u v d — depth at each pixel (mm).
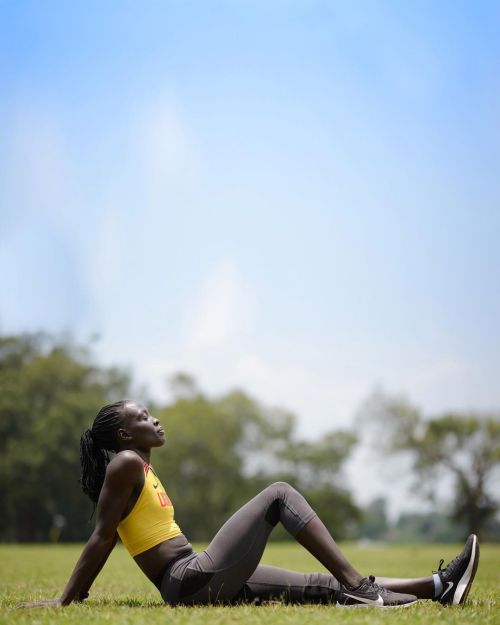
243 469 60938
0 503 49250
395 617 4652
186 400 59812
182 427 56250
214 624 4352
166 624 4375
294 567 12758
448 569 5352
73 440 49312
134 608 5129
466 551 5320
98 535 5172
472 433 55406
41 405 52125
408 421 56094
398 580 5395
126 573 10977
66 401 50156
